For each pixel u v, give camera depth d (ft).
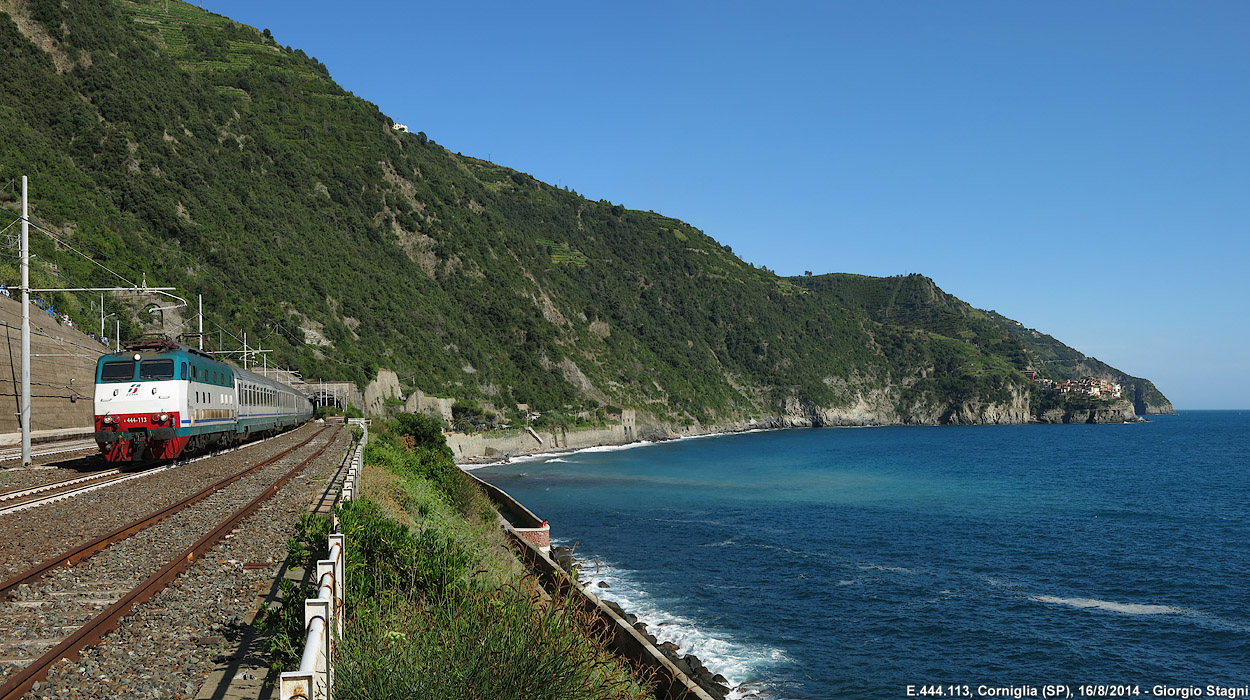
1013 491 231.09
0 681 20.58
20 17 359.66
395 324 436.76
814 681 74.13
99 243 254.88
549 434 442.09
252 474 80.43
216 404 103.86
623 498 211.82
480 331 523.29
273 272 369.30
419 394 378.12
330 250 451.94
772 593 104.78
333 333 368.89
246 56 627.87
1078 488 239.91
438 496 95.50
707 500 207.21
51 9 370.94
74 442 133.80
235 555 38.50
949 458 375.66
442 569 32.78
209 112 454.81
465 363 468.34
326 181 518.78
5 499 57.31
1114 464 339.16
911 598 103.60
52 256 221.87
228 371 112.68
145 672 21.27
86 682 20.33
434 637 20.67
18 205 240.32
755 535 149.89
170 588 31.14
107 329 214.90
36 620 26.14
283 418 166.40
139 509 53.47
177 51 601.21
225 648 23.84
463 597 25.67
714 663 77.92
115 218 290.76
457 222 601.21
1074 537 150.82
